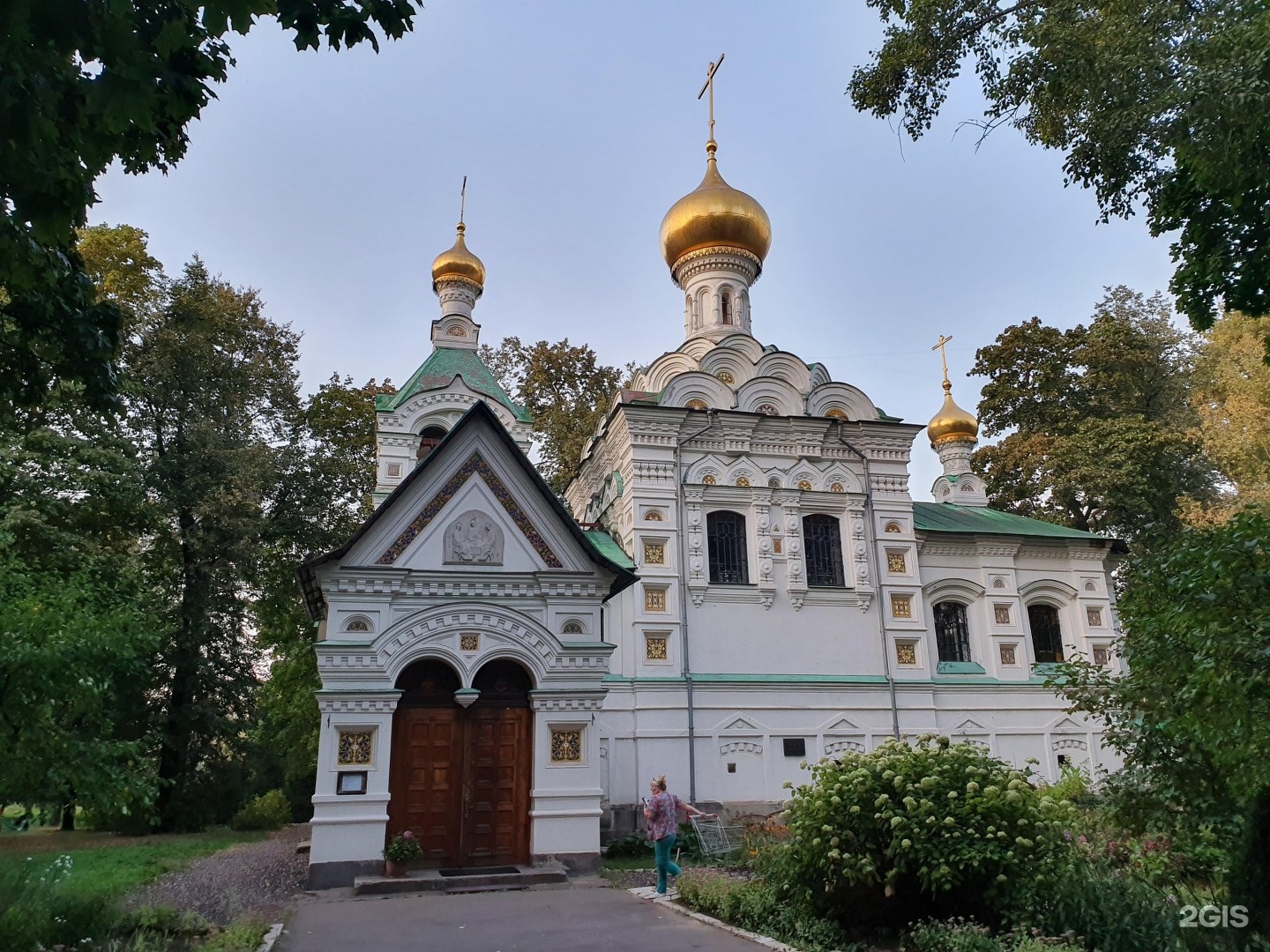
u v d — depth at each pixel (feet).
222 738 96.22
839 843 35.04
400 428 81.51
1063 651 92.17
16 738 36.91
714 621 77.41
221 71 20.75
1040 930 30.76
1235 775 29.58
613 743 71.10
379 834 51.26
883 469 86.12
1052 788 64.80
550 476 125.08
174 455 95.20
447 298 94.53
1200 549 29.14
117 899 40.81
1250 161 34.60
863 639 81.15
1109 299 141.59
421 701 55.21
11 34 16.84
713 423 82.12
